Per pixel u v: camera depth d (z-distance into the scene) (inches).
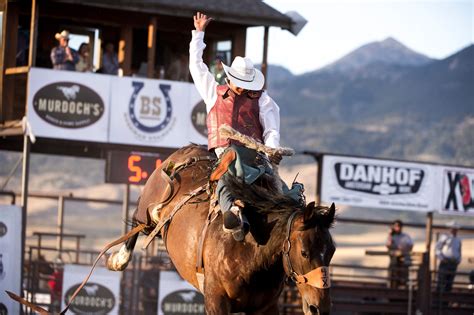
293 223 334.0
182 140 780.6
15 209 724.0
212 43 865.5
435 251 889.5
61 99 756.6
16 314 713.0
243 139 358.0
